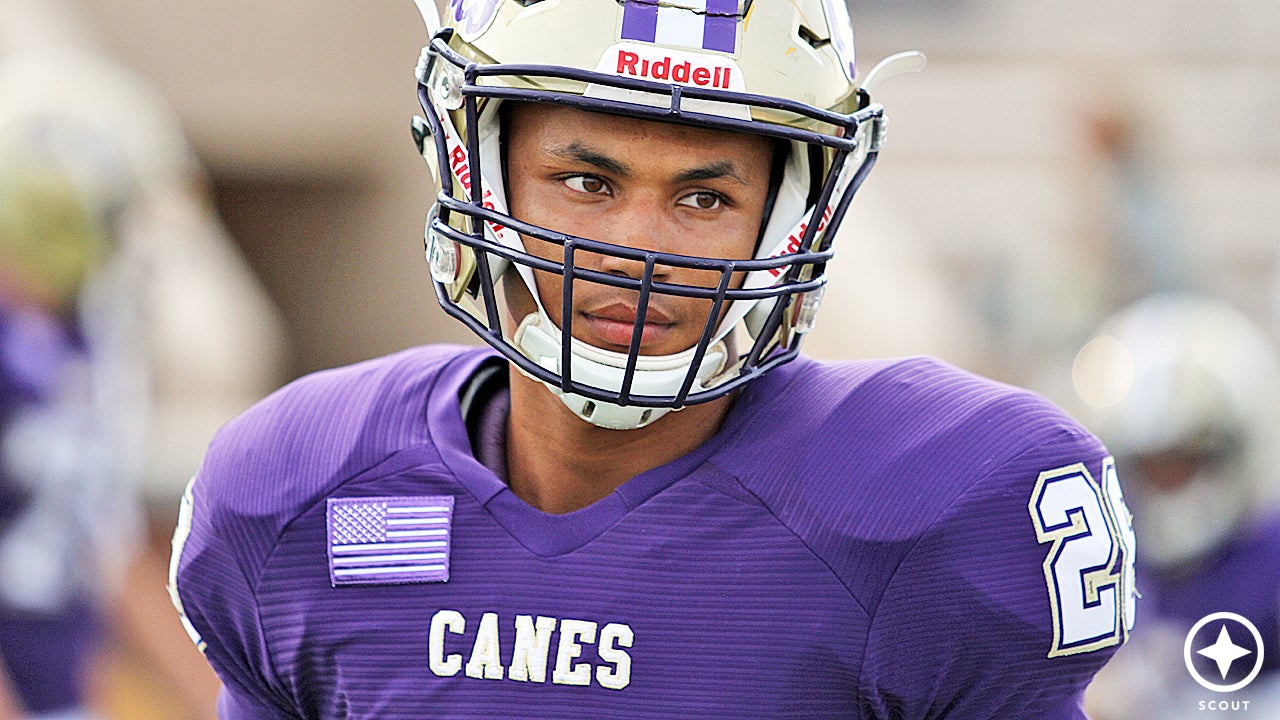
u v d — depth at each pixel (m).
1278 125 22.19
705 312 5.16
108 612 12.52
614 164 5.01
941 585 5.05
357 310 23.25
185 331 18.44
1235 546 10.79
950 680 5.15
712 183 5.05
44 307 11.32
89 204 11.59
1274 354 19.83
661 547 5.14
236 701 5.79
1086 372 14.67
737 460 5.22
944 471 5.15
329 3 22.14
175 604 5.82
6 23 19.86
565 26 5.05
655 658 5.05
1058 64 23.05
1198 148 22.20
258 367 20.53
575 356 5.11
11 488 11.01
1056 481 5.21
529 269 5.20
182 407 18.28
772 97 5.00
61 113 11.72
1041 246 19.11
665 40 5.00
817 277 5.40
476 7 5.23
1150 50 22.81
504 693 5.12
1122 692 11.21
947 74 23.06
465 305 5.46
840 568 5.06
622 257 4.93
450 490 5.31
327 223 23.09
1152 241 17.88
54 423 11.21
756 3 5.06
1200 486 10.83
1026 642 5.10
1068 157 20.03
